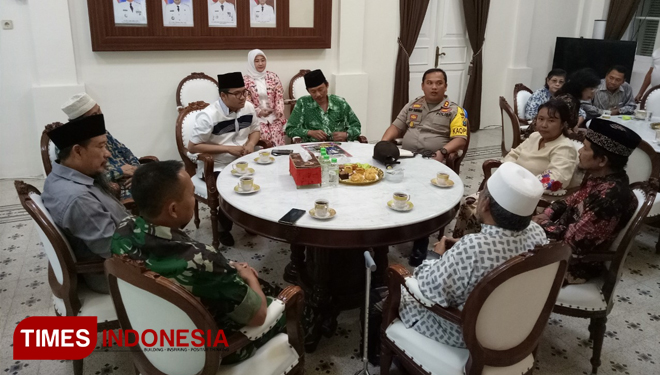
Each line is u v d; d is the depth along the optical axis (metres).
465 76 6.11
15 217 3.35
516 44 6.18
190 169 3.09
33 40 3.66
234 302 1.28
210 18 4.17
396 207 1.91
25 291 2.44
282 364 1.45
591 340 2.14
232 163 2.54
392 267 1.57
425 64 5.77
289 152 2.75
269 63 4.65
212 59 4.37
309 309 2.08
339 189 2.16
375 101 5.43
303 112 3.37
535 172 2.68
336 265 2.29
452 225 3.32
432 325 1.52
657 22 5.97
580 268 1.87
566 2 6.38
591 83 4.07
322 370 1.94
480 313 1.26
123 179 2.61
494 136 5.99
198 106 3.13
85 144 1.68
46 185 1.70
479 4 5.65
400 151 2.79
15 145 4.00
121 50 3.92
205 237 3.11
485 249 1.32
